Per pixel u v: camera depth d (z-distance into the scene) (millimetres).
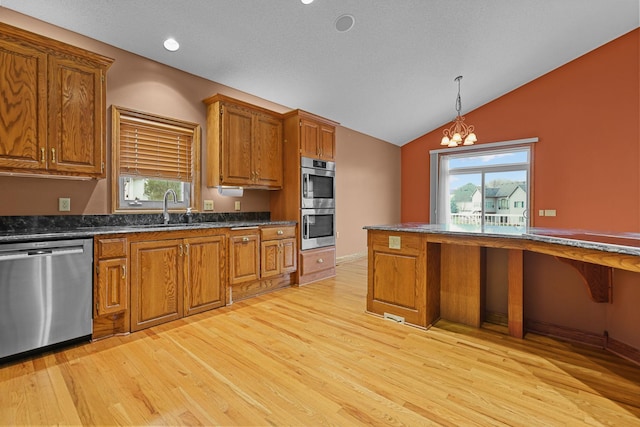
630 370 1847
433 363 1940
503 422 1399
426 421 1407
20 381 1719
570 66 4758
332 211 4316
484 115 5578
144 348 2135
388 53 3721
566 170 4820
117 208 2844
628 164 4348
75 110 2311
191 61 3191
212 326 2537
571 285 2270
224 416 1439
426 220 6461
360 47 3504
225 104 3359
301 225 3852
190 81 3371
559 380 1744
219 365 1906
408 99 4938
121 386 1676
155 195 3195
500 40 3883
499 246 2158
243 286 3303
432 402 1548
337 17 2992
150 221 3041
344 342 2238
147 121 3031
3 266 1848
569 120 4785
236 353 2064
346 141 5570
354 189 5730
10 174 2119
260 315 2803
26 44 2092
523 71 4758
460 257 2611
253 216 3971
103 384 1693
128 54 2912
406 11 3129
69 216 2576
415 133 6355
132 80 2934
